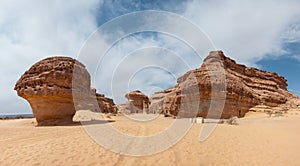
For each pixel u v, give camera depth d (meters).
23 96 17.42
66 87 17.92
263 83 39.25
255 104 31.00
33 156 6.42
